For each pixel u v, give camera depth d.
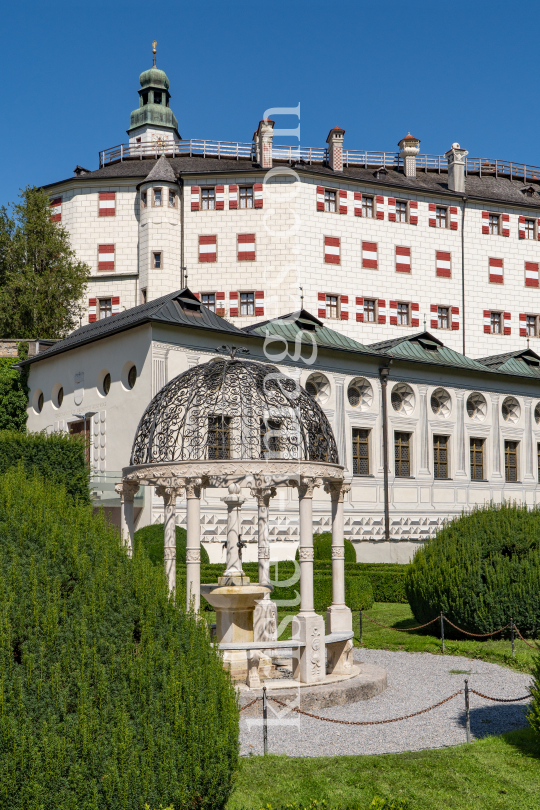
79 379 38.00
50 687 7.10
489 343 58.00
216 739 7.68
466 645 19.59
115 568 8.36
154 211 52.25
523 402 46.19
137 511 32.59
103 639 7.63
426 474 41.66
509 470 45.69
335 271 53.50
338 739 11.99
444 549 21.08
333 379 39.09
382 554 37.69
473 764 10.61
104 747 7.03
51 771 6.70
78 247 54.44
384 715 13.34
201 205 53.00
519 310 59.28
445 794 9.59
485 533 20.88
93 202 54.66
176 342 33.94
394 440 41.03
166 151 58.56
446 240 57.50
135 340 34.25
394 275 55.44
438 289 56.75
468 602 19.97
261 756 10.87
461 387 43.59
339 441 38.88
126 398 34.47
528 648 18.94
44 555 7.96
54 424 39.69
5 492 9.00
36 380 41.69
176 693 7.60
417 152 60.06
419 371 42.06
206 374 15.62
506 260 59.25
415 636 21.14
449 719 13.20
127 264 53.97
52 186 55.75
